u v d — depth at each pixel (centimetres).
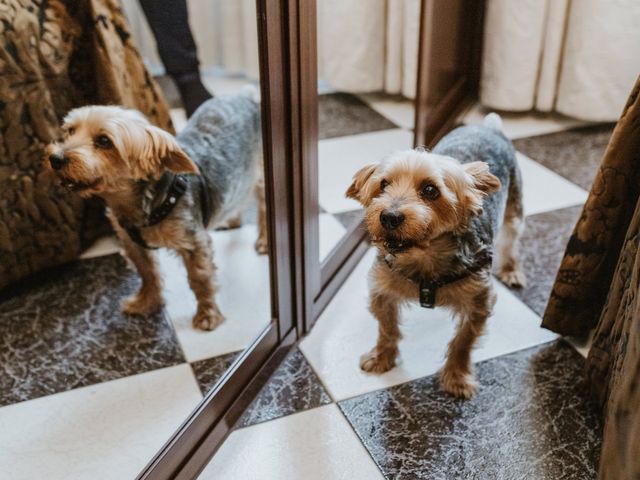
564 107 299
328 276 200
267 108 145
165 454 141
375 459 151
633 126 146
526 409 163
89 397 172
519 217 195
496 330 188
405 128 267
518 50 291
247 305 197
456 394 166
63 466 154
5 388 175
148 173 165
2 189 190
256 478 147
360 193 151
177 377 177
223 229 229
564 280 171
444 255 148
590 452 152
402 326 190
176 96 251
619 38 275
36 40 184
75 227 212
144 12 239
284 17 141
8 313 199
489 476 147
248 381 167
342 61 264
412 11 271
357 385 171
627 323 131
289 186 161
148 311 198
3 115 181
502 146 184
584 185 257
